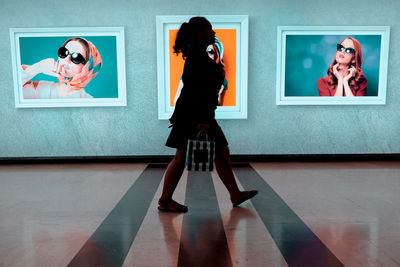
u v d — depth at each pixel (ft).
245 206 9.39
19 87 15.62
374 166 14.83
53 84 15.64
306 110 16.06
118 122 16.03
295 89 15.84
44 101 15.65
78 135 16.05
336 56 15.66
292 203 9.62
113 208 9.32
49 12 15.40
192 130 8.38
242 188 11.37
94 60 15.55
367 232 7.40
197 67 8.18
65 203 9.81
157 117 16.03
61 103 15.70
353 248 6.57
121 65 15.56
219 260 6.11
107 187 11.66
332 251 6.44
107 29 15.33
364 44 15.62
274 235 7.26
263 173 13.61
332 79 15.79
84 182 12.38
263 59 15.75
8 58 15.58
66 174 13.70
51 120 15.97
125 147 16.16
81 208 9.33
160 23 15.25
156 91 15.89
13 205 9.63
